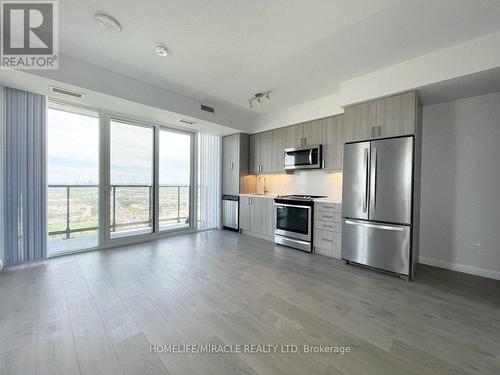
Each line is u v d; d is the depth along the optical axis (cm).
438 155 320
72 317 184
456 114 306
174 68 294
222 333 168
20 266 288
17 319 180
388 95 283
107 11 195
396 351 152
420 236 334
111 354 145
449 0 175
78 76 274
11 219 285
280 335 167
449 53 238
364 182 302
